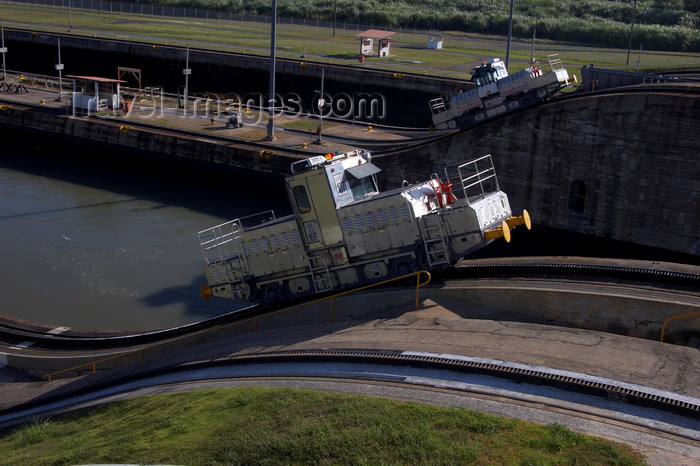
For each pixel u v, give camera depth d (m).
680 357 17.31
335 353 19.33
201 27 111.62
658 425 14.14
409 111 65.69
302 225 24.67
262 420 15.39
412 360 17.72
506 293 22.81
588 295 21.78
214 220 46.00
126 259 39.62
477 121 42.81
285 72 72.94
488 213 23.08
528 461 12.62
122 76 85.19
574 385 15.63
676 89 36.66
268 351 21.17
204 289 27.47
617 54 85.00
